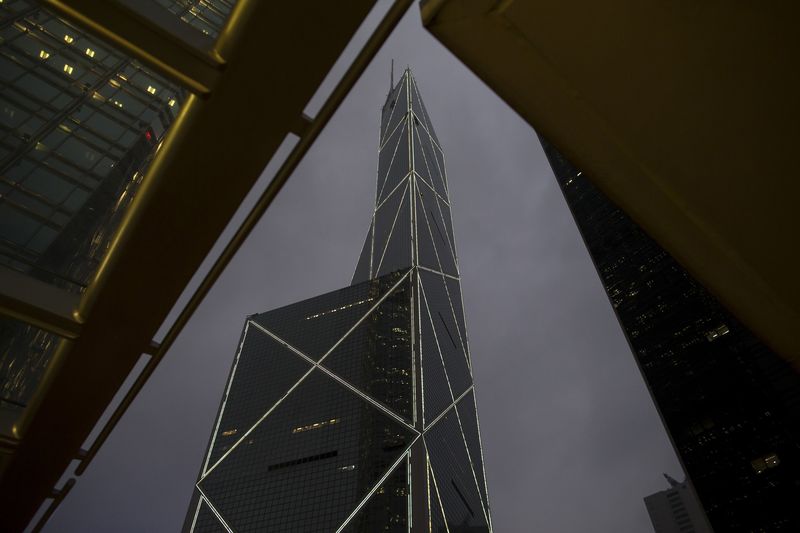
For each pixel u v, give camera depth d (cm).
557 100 445
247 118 814
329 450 16488
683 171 446
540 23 413
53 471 1386
